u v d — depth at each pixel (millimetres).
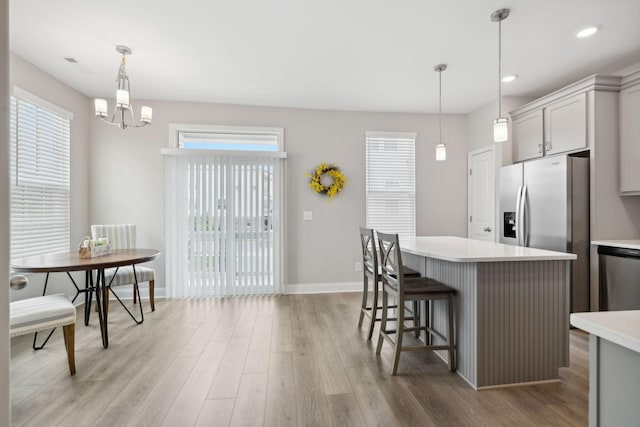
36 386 2064
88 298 3199
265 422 1729
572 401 1922
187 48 2918
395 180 4691
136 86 3775
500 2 2279
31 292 3182
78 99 3902
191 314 3500
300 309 3699
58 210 3568
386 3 2295
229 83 3693
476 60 3156
